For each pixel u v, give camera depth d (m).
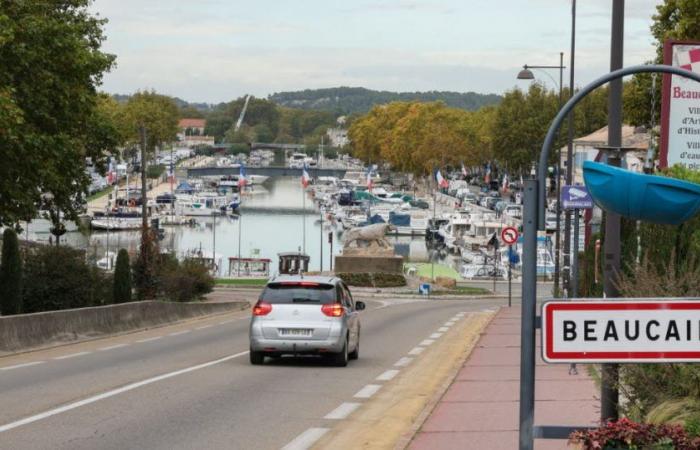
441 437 22.92
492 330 58.41
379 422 26.88
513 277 171.25
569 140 70.38
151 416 27.08
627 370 20.69
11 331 47.38
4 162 64.88
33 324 49.69
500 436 22.83
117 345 51.91
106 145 82.31
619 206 13.05
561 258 105.00
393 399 31.33
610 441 14.09
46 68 68.56
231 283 149.00
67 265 82.94
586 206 49.94
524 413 13.38
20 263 73.00
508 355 42.66
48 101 68.75
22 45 64.12
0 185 65.50
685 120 33.09
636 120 90.06
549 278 149.50
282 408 28.98
